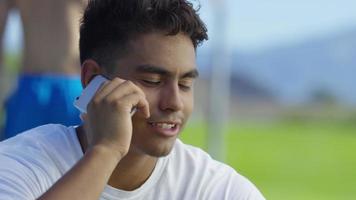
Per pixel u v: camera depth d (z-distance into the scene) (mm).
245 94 72562
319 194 16469
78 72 4703
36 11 4719
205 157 3172
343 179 20562
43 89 4645
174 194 3020
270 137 38125
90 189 2662
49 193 2637
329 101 75875
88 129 2846
